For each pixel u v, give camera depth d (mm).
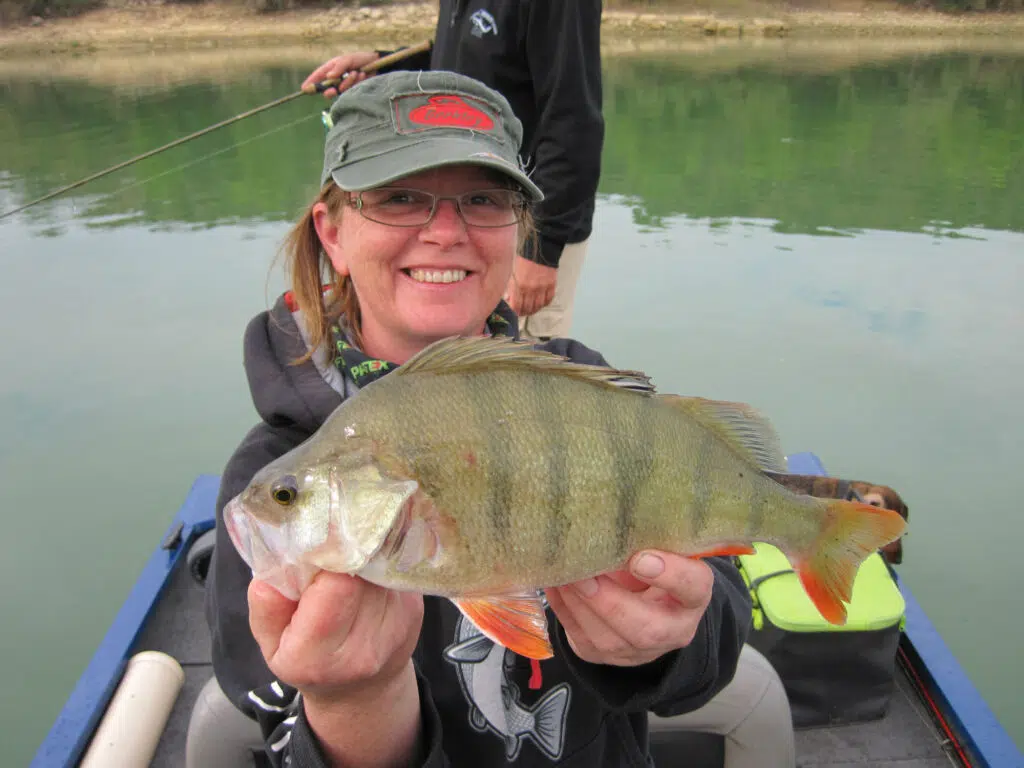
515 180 607
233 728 751
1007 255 2400
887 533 544
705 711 801
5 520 1396
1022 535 1363
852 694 938
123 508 1446
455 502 464
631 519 493
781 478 1092
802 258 2373
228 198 2854
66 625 1236
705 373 1744
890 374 1768
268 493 453
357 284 620
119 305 2072
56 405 1693
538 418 478
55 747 855
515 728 581
